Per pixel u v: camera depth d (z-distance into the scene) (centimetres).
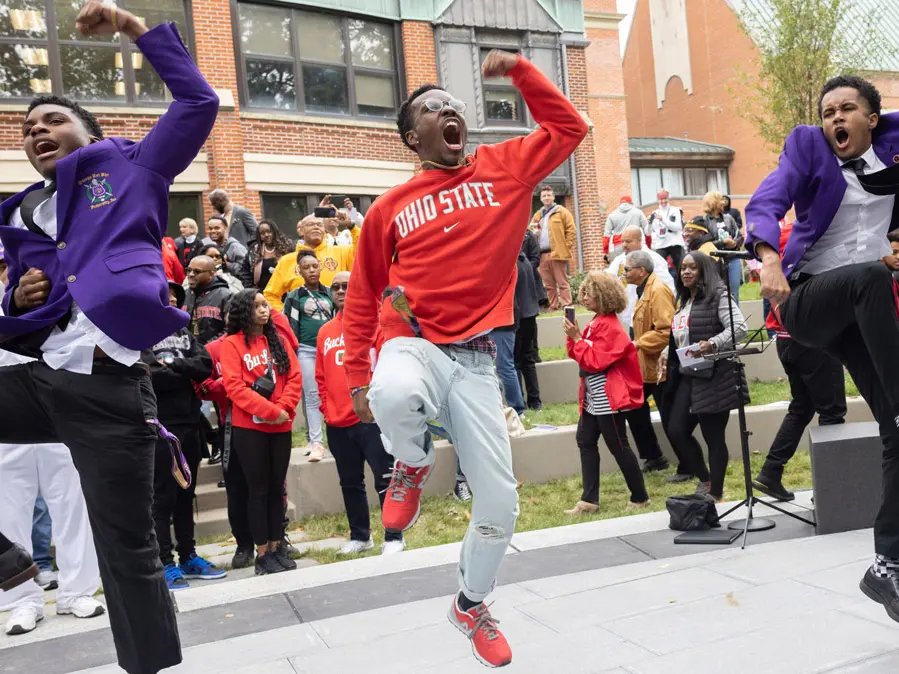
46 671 376
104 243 261
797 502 586
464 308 272
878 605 366
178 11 1383
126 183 265
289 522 684
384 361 269
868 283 298
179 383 548
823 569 424
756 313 1131
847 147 315
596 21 2278
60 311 262
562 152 277
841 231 330
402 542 580
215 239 955
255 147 1442
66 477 475
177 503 556
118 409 267
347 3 1555
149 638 278
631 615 383
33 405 273
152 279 263
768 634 346
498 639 288
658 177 2977
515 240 277
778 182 319
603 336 623
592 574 448
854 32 2928
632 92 3797
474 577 284
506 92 1753
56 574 559
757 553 463
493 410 277
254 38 1464
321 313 738
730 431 795
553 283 1285
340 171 1537
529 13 1764
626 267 761
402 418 262
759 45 2083
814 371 570
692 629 359
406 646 367
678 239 1170
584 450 651
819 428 533
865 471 499
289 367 563
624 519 563
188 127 268
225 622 416
